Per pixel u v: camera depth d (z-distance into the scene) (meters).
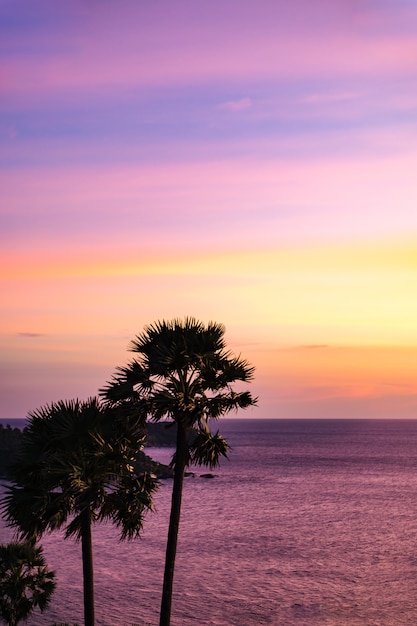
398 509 113.44
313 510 112.12
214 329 25.80
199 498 129.25
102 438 25.42
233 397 25.45
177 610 52.09
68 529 26.05
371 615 51.16
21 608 30.66
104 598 55.00
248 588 59.12
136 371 25.19
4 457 142.38
